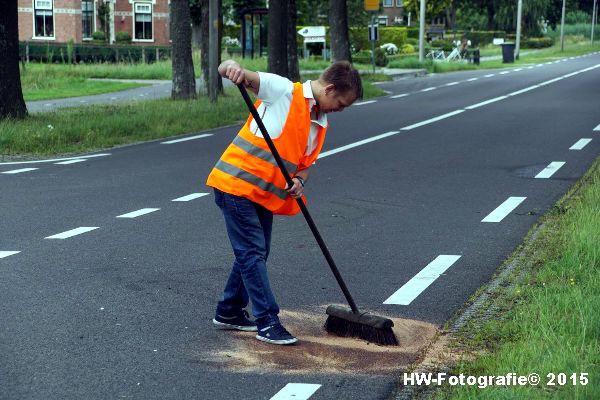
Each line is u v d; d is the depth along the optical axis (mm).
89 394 5719
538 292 7508
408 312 7562
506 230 10820
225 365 6270
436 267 9086
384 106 30016
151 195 13414
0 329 7062
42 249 9867
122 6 75750
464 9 126938
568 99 31391
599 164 15922
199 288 8320
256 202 6660
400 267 9109
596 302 6848
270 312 6742
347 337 6887
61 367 6215
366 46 78562
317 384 5875
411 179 14805
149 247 9977
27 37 72188
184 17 31609
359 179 14828
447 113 26859
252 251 6707
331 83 6461
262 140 6543
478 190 13711
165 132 22156
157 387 5848
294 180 6531
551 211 11742
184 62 31719
